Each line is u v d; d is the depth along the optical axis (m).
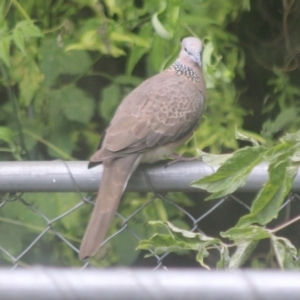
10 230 9.57
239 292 3.12
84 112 10.06
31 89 10.09
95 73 10.12
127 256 9.61
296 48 10.83
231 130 9.95
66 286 3.13
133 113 7.19
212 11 9.96
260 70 11.04
